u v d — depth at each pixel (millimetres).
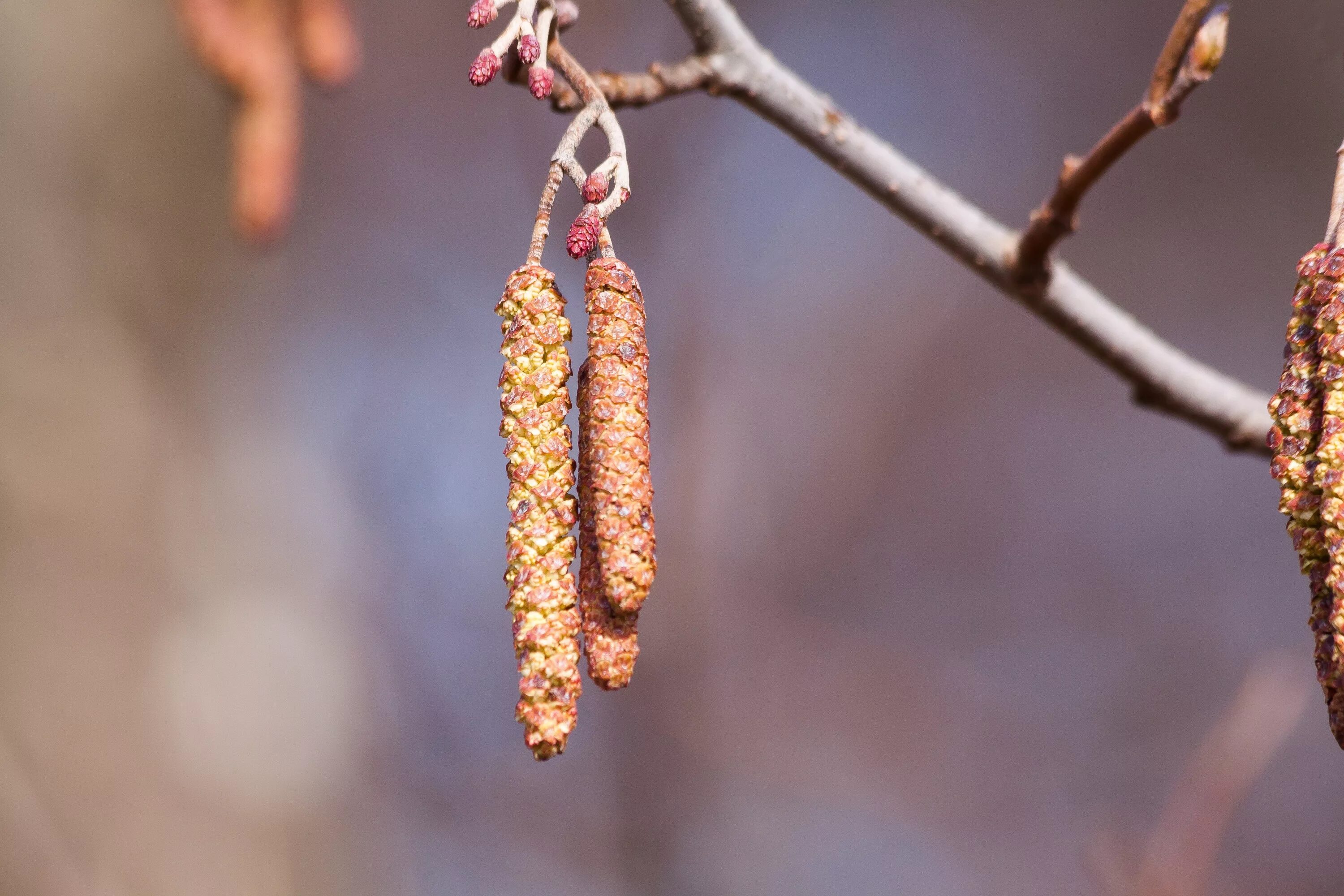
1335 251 533
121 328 1221
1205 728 1741
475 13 552
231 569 1245
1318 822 1551
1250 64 1749
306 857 1237
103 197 1226
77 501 1152
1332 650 527
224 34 672
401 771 1525
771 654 1593
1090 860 835
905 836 1556
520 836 1451
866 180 622
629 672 542
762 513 1688
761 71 611
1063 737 1729
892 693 1631
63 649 1120
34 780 1085
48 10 1202
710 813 1403
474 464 1729
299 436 1403
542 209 548
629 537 539
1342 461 526
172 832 1137
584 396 544
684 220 1455
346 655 1351
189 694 1185
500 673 1636
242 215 678
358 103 1758
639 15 1419
